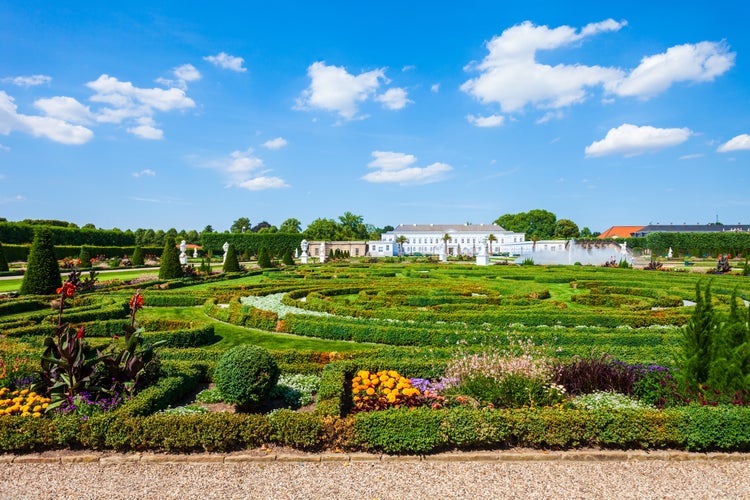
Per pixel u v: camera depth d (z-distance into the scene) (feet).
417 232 383.65
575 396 26.40
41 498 17.75
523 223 429.38
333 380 26.11
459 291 65.46
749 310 24.53
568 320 45.96
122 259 187.83
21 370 26.86
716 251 241.55
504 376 24.86
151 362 26.94
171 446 21.15
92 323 42.32
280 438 21.42
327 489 18.34
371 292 65.77
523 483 18.90
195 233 380.37
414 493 18.07
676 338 38.04
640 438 21.29
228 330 46.50
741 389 23.32
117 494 18.03
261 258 153.28
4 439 20.83
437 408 23.65
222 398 26.35
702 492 18.38
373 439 21.02
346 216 428.56
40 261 66.28
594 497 17.95
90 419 21.38
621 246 174.29
